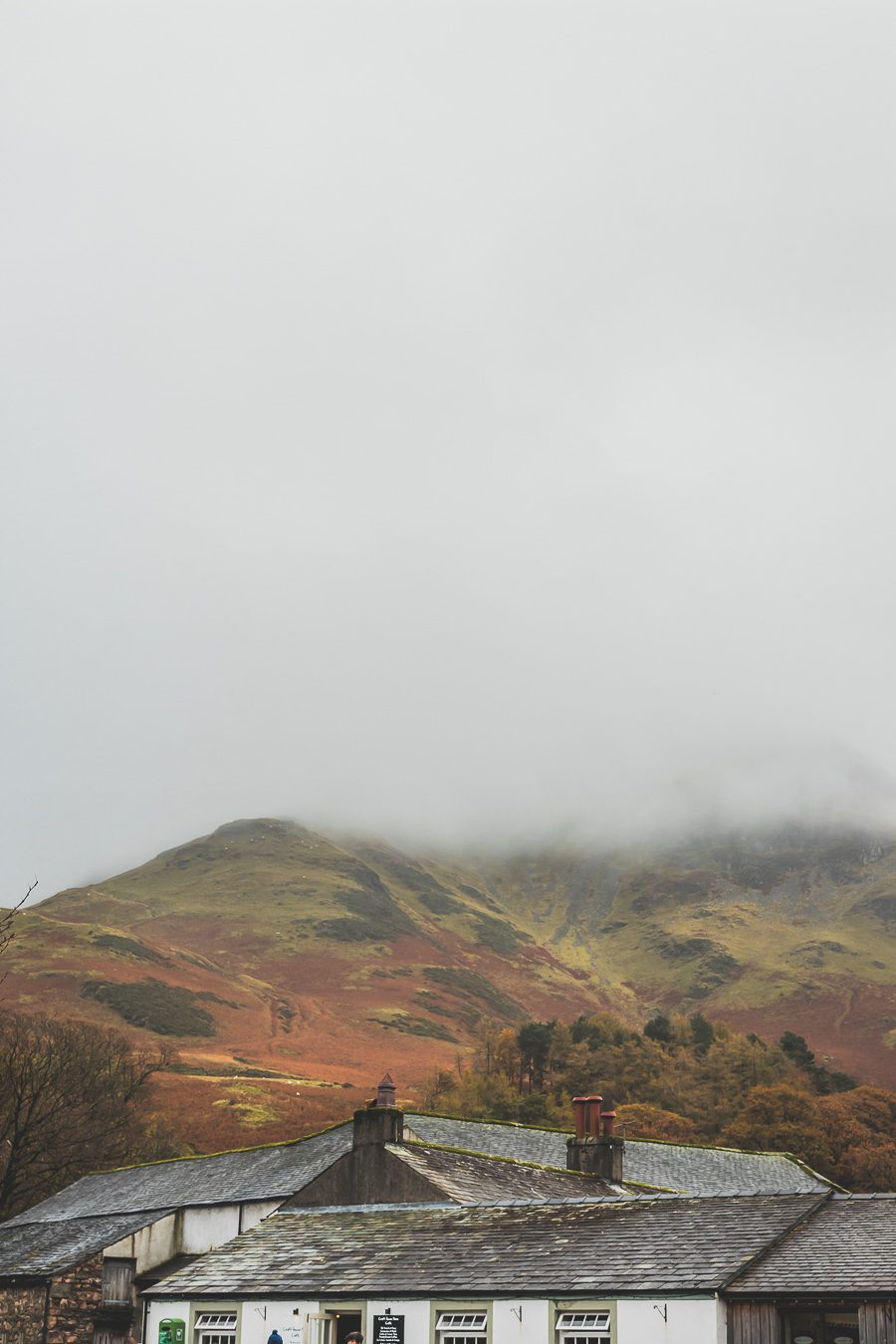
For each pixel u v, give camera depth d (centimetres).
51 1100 7988
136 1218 4812
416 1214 3781
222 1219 4516
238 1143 15575
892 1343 2580
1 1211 7100
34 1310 4262
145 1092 11506
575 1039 19788
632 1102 17050
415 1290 3131
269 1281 3428
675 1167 5462
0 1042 8669
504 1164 4409
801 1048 19862
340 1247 3591
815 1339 2711
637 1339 2816
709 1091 17400
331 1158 4559
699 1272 2855
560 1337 2916
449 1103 16988
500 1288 3022
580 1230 3322
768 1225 3058
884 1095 15225
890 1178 12294
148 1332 3512
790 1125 12738
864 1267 2725
